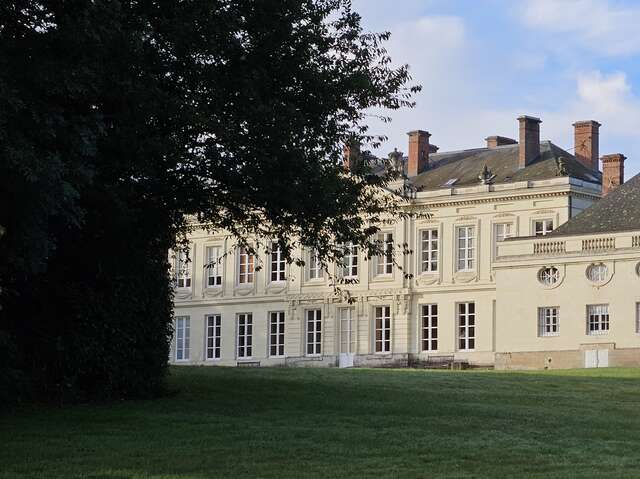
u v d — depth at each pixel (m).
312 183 26.00
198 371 35.62
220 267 92.94
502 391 31.44
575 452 20.83
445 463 19.56
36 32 21.30
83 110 23.11
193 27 24.78
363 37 27.48
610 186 82.25
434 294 83.94
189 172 26.30
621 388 33.19
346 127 27.45
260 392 29.31
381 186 29.05
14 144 19.94
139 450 20.52
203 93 25.44
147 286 28.11
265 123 25.27
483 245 82.50
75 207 21.86
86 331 26.94
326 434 22.36
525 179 83.12
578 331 66.00
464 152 91.19
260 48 26.03
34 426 23.19
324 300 87.94
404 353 84.06
